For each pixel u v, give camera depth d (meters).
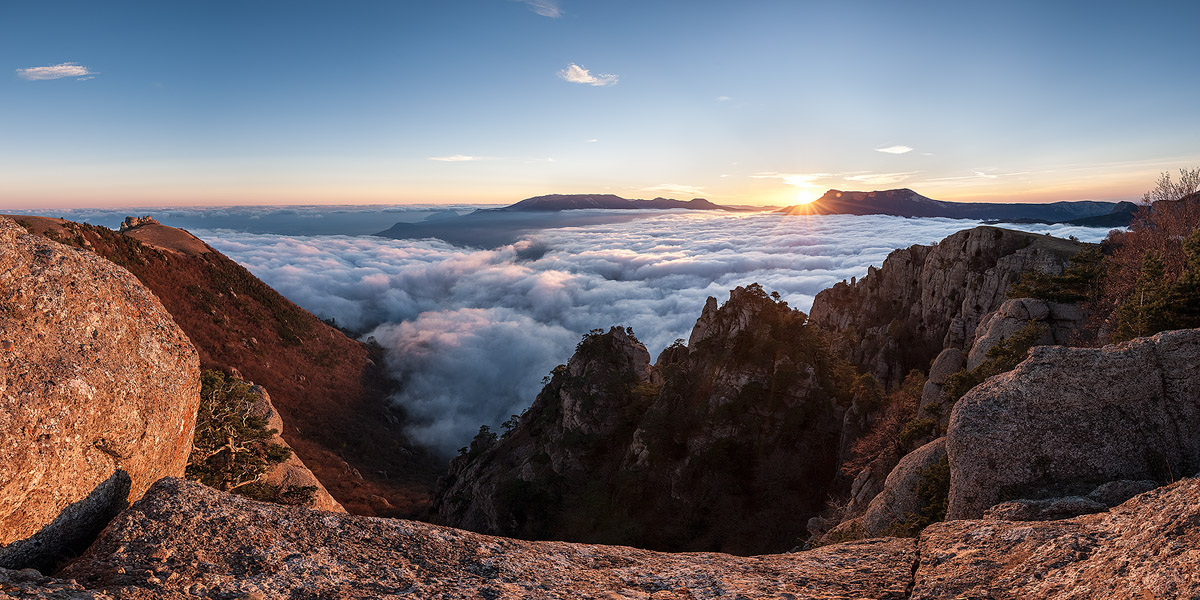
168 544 6.66
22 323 6.86
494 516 84.88
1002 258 85.06
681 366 88.00
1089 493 11.27
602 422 93.81
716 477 65.31
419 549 7.66
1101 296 54.59
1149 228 67.25
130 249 171.25
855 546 9.34
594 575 7.87
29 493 6.37
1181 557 6.01
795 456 65.06
